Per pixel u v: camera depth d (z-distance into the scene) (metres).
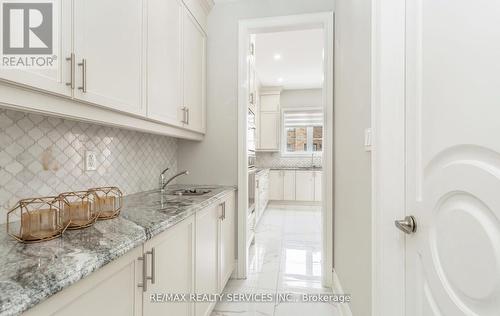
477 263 0.67
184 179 2.47
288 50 3.96
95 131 1.45
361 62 1.36
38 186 1.12
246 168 2.40
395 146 1.02
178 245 1.25
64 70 0.90
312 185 5.63
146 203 1.51
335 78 2.20
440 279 0.82
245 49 2.38
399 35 1.01
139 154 1.89
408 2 0.99
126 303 0.85
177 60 1.81
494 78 0.60
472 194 0.69
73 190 1.29
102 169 1.51
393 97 1.02
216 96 2.43
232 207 2.31
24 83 0.77
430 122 0.87
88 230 0.95
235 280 2.35
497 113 0.60
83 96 0.97
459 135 0.72
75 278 0.62
